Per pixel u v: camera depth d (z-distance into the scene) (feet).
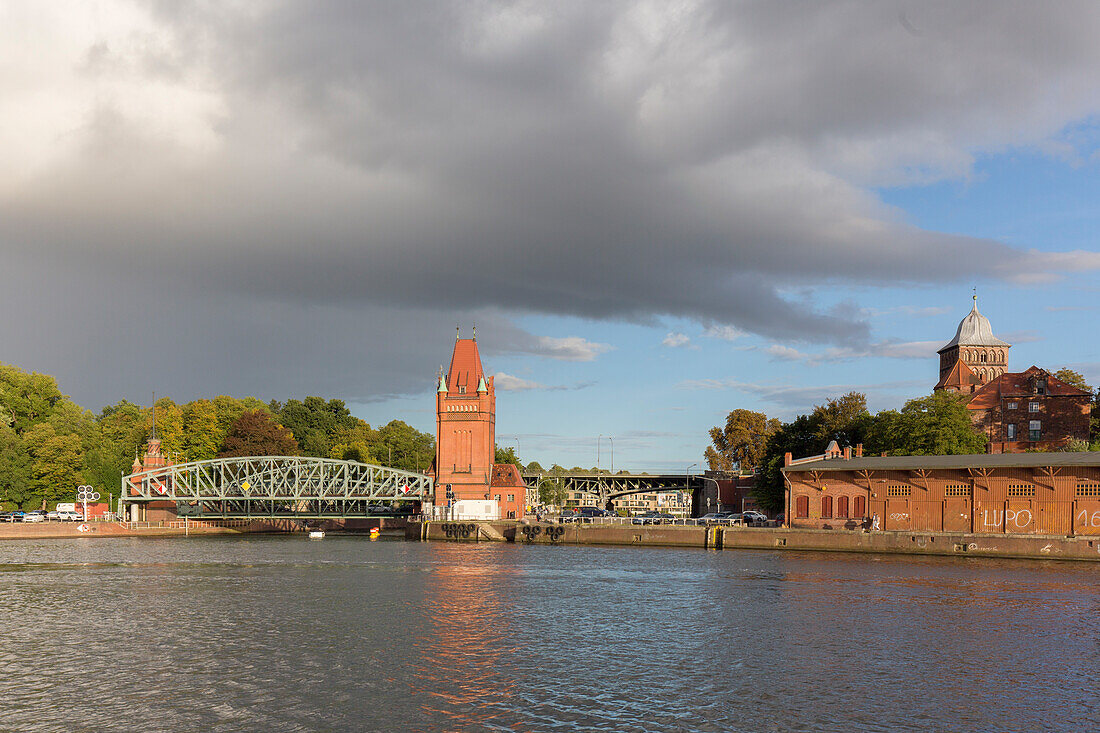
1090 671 152.56
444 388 511.81
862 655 164.45
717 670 153.17
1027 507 336.70
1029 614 205.77
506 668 154.20
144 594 242.78
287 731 120.57
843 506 384.27
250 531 559.38
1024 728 123.13
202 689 140.15
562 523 450.30
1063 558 321.11
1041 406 458.50
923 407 422.82
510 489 508.12
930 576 278.05
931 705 132.87
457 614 208.33
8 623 196.24
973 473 349.41
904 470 367.25
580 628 190.70
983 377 586.86
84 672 150.71
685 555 363.35
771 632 185.88
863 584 259.19
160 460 548.31
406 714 127.85
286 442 596.70
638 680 146.51
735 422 629.51
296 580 274.77
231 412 652.48
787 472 399.65
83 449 558.56
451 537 465.47
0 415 540.11
